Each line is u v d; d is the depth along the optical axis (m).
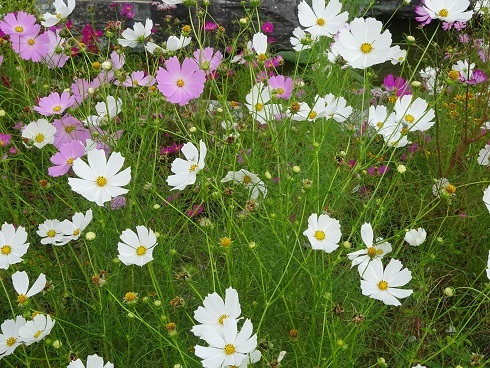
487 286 0.64
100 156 0.65
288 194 0.71
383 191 1.02
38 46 1.01
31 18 0.99
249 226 0.77
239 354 0.52
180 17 1.79
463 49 1.30
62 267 0.84
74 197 0.94
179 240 0.87
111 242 0.79
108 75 0.92
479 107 1.09
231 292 0.56
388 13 2.06
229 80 1.44
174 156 1.10
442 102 1.15
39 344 0.74
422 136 1.08
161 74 0.78
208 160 0.95
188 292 0.77
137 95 0.83
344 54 0.74
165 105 1.05
